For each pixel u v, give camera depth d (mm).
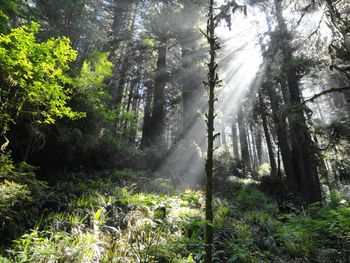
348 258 6285
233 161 20141
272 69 14805
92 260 4789
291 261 6684
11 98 6504
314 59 12289
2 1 8742
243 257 6125
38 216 6117
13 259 4547
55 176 9156
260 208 11305
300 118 11648
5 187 5012
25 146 8281
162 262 5047
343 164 12211
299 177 17453
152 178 12375
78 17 12703
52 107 6848
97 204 7238
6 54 5746
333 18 9695
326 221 7375
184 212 7586
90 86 9805
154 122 17625
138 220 6324
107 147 12117
